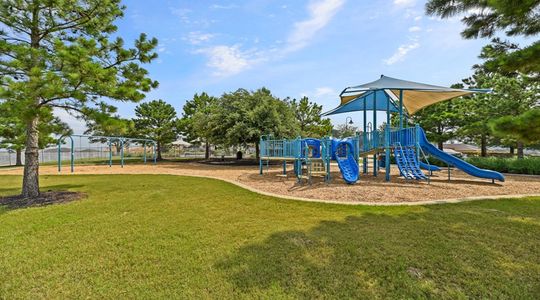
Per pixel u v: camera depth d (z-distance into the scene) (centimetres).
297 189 777
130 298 229
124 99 684
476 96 1461
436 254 301
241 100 1891
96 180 1064
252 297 228
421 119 1750
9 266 289
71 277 265
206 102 2770
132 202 615
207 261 297
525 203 555
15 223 452
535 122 254
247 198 643
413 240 344
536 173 1095
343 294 230
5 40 607
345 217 464
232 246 338
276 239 358
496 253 303
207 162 2283
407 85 905
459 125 1623
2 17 623
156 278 262
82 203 612
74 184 946
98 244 352
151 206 570
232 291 237
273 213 498
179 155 3362
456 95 988
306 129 2825
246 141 1805
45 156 2728
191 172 1388
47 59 586
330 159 1042
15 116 575
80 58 574
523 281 245
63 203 618
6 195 747
